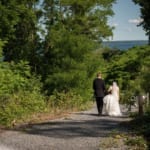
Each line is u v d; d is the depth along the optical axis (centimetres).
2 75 2302
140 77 1816
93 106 3195
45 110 2392
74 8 3691
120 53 5088
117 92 2531
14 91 2381
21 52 3562
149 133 1667
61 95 2859
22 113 2138
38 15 3541
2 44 2677
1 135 1761
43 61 3469
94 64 3291
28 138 1683
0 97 2141
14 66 2680
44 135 1755
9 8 2983
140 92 1839
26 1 3253
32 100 2294
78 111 2762
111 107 2498
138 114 2194
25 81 2539
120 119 2273
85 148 1480
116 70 4281
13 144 1566
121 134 1700
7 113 2014
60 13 3581
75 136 1719
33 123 2108
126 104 2520
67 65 3228
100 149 1456
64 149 1474
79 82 3173
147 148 1460
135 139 1557
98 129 1892
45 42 3503
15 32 3516
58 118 2319
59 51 3284
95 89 2542
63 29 3394
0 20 2950
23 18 3309
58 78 3158
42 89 3069
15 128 1959
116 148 1465
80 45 3247
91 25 4066
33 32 3547
